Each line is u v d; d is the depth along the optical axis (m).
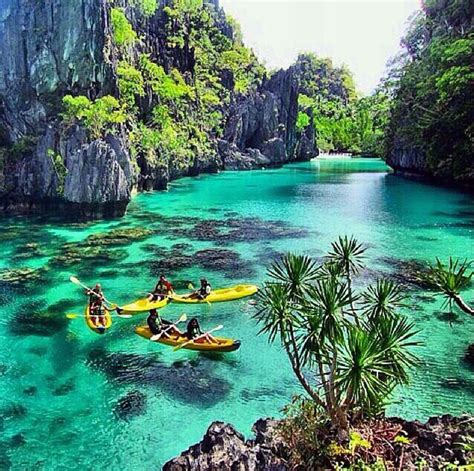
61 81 44.97
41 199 44.19
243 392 16.52
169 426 14.79
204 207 47.88
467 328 20.81
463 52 55.69
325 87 164.50
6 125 46.59
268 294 11.73
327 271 13.84
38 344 19.70
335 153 131.25
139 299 24.33
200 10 108.38
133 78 58.38
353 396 11.18
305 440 11.19
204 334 19.33
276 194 56.84
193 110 80.31
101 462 13.30
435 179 66.69
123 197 41.97
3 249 32.00
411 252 31.69
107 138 43.50
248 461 10.83
